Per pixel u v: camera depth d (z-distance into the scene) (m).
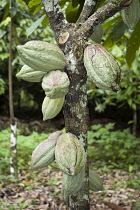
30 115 10.60
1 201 3.68
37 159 1.36
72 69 1.31
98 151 6.63
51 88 1.24
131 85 5.43
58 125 9.57
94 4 1.43
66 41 1.31
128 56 2.31
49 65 1.28
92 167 5.54
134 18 1.66
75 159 1.24
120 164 5.63
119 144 6.82
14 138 4.65
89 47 1.29
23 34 7.25
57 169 5.42
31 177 4.88
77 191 1.36
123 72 5.36
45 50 1.27
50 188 4.41
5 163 5.36
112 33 2.28
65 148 1.26
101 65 1.24
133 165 5.64
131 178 4.88
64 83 1.26
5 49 7.07
